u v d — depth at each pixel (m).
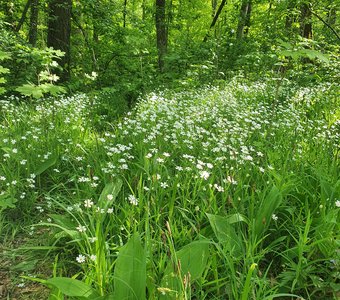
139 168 3.68
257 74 9.74
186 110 5.86
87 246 2.56
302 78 8.84
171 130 4.60
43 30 11.62
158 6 13.08
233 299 2.33
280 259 2.80
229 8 13.77
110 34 10.59
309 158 4.18
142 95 8.31
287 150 4.28
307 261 2.60
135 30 11.03
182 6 14.59
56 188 3.75
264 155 4.10
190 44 11.44
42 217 3.37
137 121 5.13
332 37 11.87
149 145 4.15
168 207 3.13
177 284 2.07
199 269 2.21
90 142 4.59
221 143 4.10
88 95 7.72
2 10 10.15
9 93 7.62
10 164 3.84
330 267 2.47
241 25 12.48
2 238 3.09
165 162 3.82
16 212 3.34
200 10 14.89
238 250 2.62
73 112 6.11
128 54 10.52
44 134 4.60
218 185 3.48
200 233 2.79
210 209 3.01
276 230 2.95
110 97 8.09
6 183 3.54
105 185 3.23
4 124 5.07
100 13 10.86
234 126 4.91
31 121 5.31
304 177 3.53
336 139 4.99
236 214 2.77
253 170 3.68
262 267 2.75
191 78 9.04
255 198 3.26
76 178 3.85
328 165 3.88
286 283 2.53
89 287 2.04
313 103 6.90
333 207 3.01
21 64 7.93
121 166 3.66
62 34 9.48
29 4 10.09
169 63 10.32
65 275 2.69
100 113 7.07
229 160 3.85
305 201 3.19
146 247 2.16
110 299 2.00
